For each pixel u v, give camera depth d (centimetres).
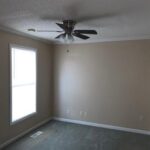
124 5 223
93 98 485
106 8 234
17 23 311
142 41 423
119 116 457
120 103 454
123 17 274
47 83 514
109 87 464
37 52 461
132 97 440
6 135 368
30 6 227
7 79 363
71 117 517
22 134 416
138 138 407
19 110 413
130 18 279
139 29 352
